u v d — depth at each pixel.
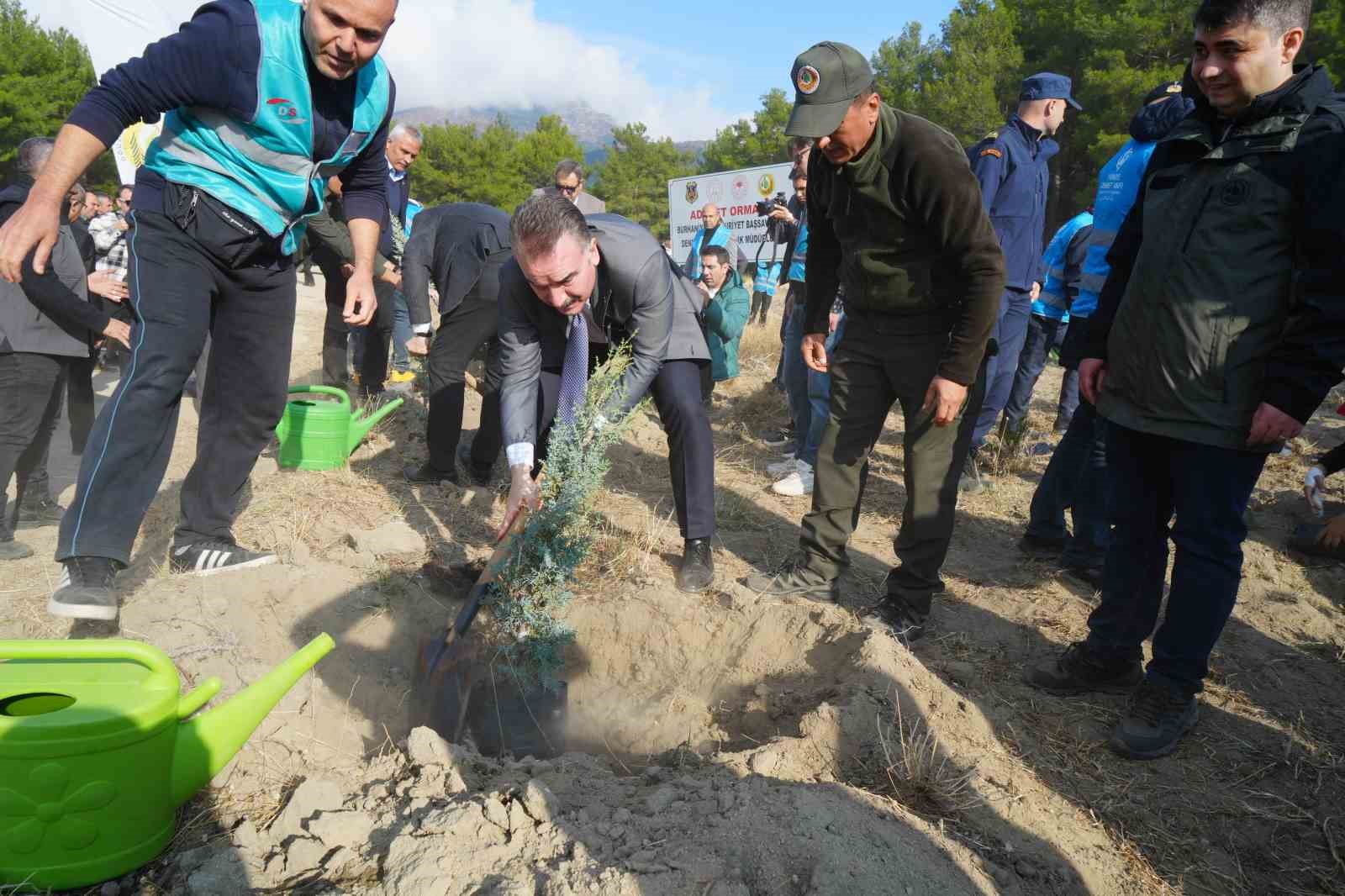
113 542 2.60
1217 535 2.57
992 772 2.57
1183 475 2.59
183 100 2.59
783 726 2.80
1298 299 2.35
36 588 3.37
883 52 39.34
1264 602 3.85
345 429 4.78
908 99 35.28
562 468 3.21
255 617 3.18
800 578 3.63
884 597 3.52
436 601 3.55
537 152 60.59
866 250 3.07
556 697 3.20
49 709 1.83
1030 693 3.04
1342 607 3.88
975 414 3.25
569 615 3.64
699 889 1.88
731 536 4.41
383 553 3.75
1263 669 3.29
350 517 4.14
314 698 2.76
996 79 31.69
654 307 3.23
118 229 6.88
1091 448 3.89
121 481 2.62
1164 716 2.71
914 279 3.04
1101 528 3.95
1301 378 2.32
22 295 3.94
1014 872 2.19
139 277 2.75
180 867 1.92
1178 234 2.49
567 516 3.19
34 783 1.71
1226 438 2.47
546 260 2.71
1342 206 2.21
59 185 2.38
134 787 1.81
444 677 3.08
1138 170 4.26
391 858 1.94
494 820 2.09
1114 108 26.91
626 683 3.47
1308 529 4.33
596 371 3.35
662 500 4.85
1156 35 27.08
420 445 5.36
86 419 5.26
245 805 2.13
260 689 2.02
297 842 1.97
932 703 2.81
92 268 4.99
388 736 2.62
